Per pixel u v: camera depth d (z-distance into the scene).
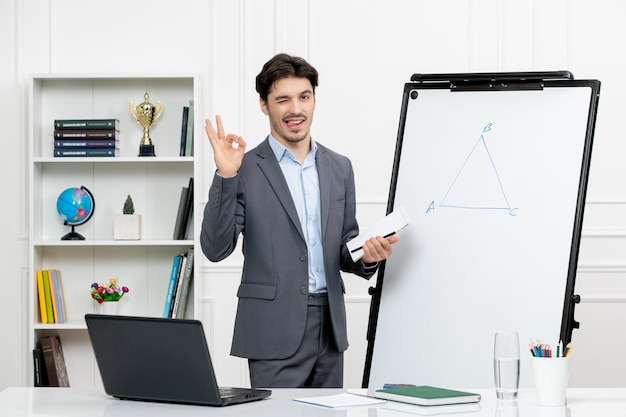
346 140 4.75
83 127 4.61
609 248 4.62
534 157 2.96
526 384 2.69
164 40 4.79
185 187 4.61
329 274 2.94
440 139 3.11
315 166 3.04
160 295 4.78
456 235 2.99
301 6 4.78
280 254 2.91
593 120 2.91
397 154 3.16
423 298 2.97
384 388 2.17
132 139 4.79
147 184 4.79
